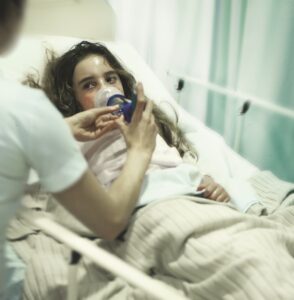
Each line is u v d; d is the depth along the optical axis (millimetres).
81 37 1723
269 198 1203
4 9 574
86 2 1677
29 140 653
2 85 669
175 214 886
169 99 1621
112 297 852
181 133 1434
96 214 735
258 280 735
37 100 667
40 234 1025
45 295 853
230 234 856
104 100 1166
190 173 1104
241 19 1518
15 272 930
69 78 1271
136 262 896
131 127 920
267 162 1627
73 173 685
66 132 687
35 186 1100
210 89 1645
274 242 846
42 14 1566
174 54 1846
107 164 1083
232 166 1414
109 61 1304
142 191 1001
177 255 860
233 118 1684
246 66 1560
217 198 1109
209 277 805
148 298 790
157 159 1142
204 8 1645
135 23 1867
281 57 1428
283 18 1387
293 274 774
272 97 1496
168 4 1782
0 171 663
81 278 894
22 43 1475
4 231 741
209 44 1674
